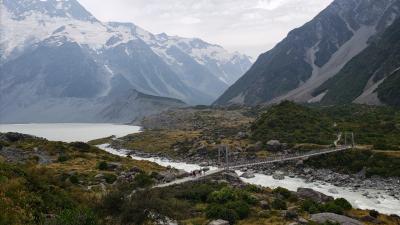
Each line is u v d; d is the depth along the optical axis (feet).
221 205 212.84
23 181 144.56
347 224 192.85
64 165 338.75
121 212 151.02
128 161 406.00
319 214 205.26
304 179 399.85
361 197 313.73
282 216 205.26
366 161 435.94
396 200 304.09
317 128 620.08
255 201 232.94
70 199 150.30
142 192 169.37
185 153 614.75
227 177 327.47
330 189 335.26
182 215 183.62
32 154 369.30
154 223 157.69
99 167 332.60
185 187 265.75
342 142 534.78
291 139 561.84
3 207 119.34
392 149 467.93
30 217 120.98
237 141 611.06
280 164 469.98
